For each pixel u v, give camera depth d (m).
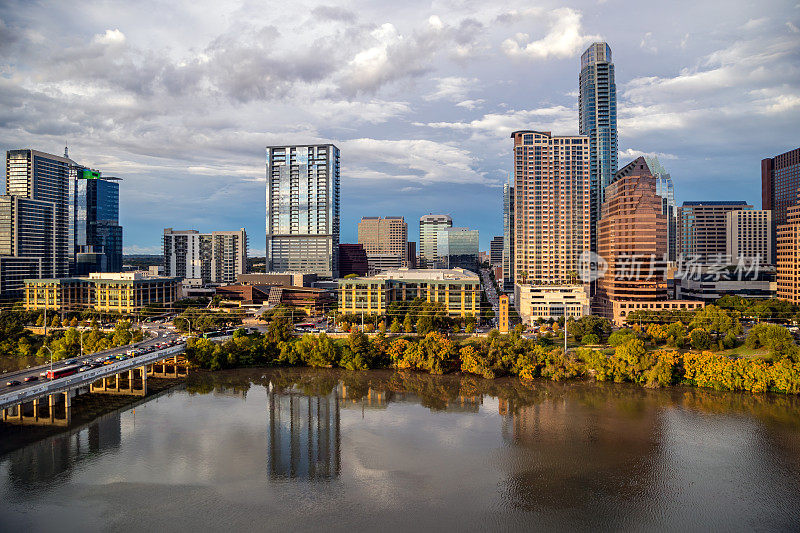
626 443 150.25
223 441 154.25
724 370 194.25
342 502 120.38
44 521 112.12
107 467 136.62
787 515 114.31
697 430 158.50
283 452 146.25
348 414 177.62
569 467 136.62
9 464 138.00
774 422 163.75
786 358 195.50
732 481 128.62
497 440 153.75
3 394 153.38
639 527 110.81
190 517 114.12
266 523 112.12
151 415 176.50
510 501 120.81
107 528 109.75
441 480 130.38
